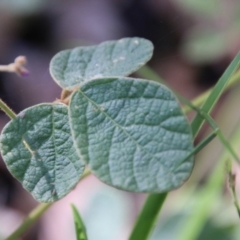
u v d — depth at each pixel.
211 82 1.24
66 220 0.95
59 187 0.42
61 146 0.42
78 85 0.43
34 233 0.97
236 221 0.75
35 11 1.31
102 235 0.82
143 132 0.41
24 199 1.05
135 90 0.41
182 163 0.40
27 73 0.44
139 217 0.48
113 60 0.44
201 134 1.03
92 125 0.41
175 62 1.27
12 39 1.28
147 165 0.40
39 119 0.42
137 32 1.34
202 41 0.91
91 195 0.87
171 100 0.41
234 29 0.89
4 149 0.42
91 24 1.34
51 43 1.30
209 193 0.66
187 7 0.96
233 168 0.85
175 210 0.79
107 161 0.40
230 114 0.98
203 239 0.74
